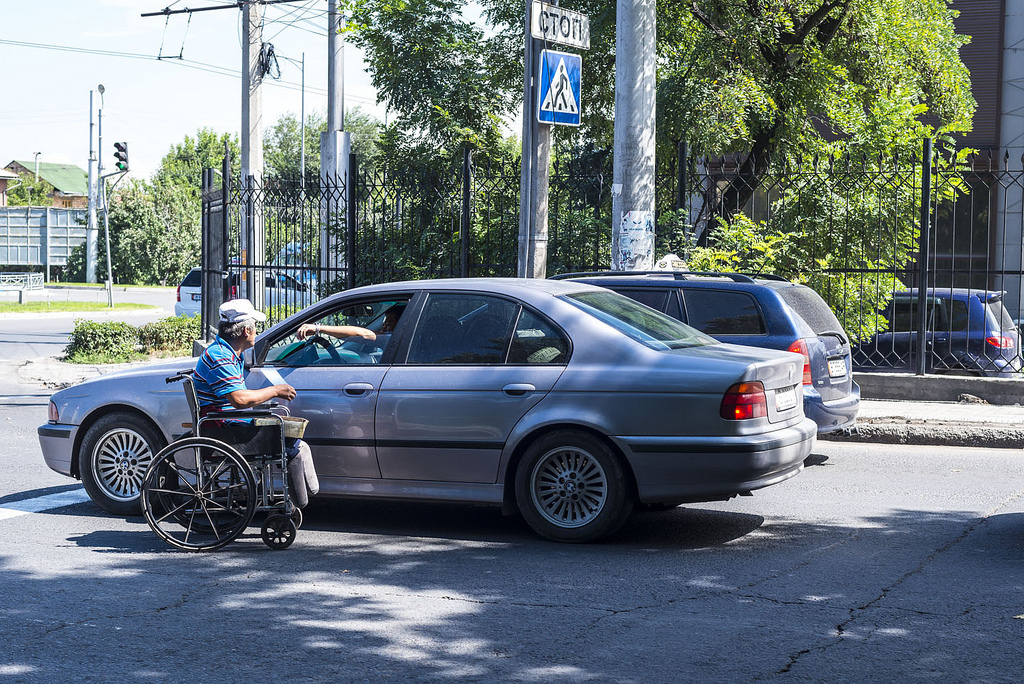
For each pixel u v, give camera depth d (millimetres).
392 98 21094
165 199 71188
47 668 4621
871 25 17953
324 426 7195
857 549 6672
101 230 68750
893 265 14195
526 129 11477
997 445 10648
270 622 5277
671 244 14398
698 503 8086
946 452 10383
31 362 19422
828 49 18375
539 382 6797
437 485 7027
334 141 23344
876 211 14148
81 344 19719
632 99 12031
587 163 15547
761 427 6598
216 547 6727
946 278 23938
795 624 5172
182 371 7402
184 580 6082
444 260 15945
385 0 20453
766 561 6406
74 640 5004
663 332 7191
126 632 5125
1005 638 4941
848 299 14203
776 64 17984
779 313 9023
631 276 9891
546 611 5426
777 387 6863
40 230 70062
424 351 7148
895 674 4477
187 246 70000
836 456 10180
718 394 6496
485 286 7223
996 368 14219
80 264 68688
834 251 14289
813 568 6234
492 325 7070
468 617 5336
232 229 21297
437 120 20312
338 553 6715
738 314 9148
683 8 17953
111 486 7793
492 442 6855
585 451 6723
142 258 68312
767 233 14719
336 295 7570
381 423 7062
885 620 5227
